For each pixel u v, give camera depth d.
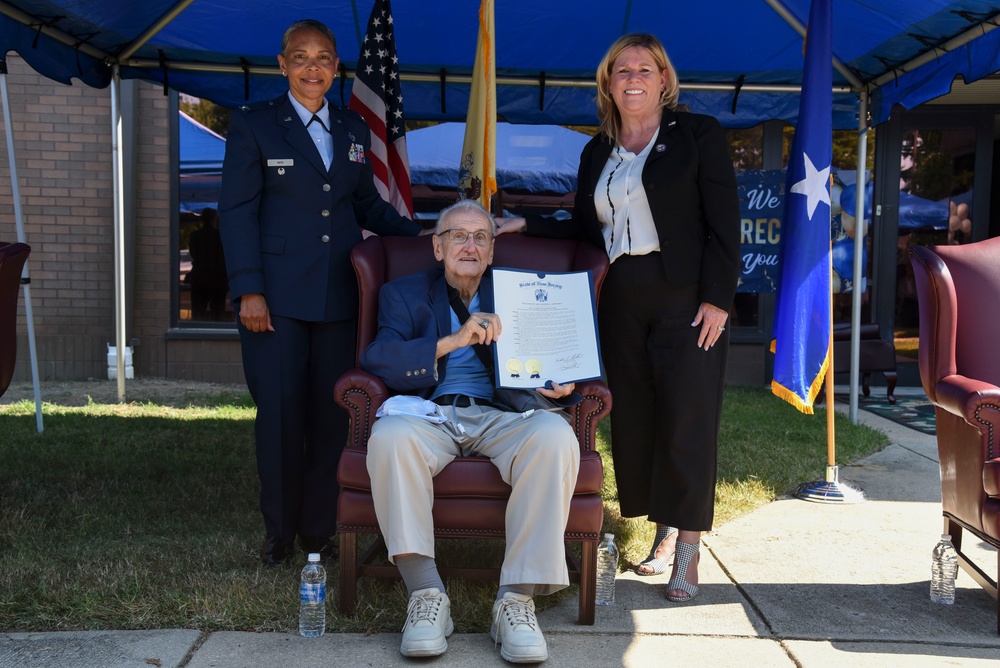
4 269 3.53
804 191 4.09
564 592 3.00
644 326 3.05
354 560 2.71
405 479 2.54
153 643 2.51
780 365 4.13
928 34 4.40
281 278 3.15
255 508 3.93
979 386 2.83
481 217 2.92
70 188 7.90
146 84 7.90
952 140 8.48
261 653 2.47
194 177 8.07
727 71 5.73
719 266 2.94
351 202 3.35
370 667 2.40
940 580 2.97
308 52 3.16
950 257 3.27
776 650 2.58
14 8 4.16
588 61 5.69
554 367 2.77
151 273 8.06
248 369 3.23
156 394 7.29
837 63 5.24
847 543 3.63
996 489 2.67
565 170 8.12
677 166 2.92
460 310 2.94
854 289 6.03
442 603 2.54
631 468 3.19
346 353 3.29
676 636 2.66
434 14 5.20
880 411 7.21
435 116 5.91
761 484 4.53
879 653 2.57
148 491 4.17
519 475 2.55
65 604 2.73
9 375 3.71
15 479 4.27
